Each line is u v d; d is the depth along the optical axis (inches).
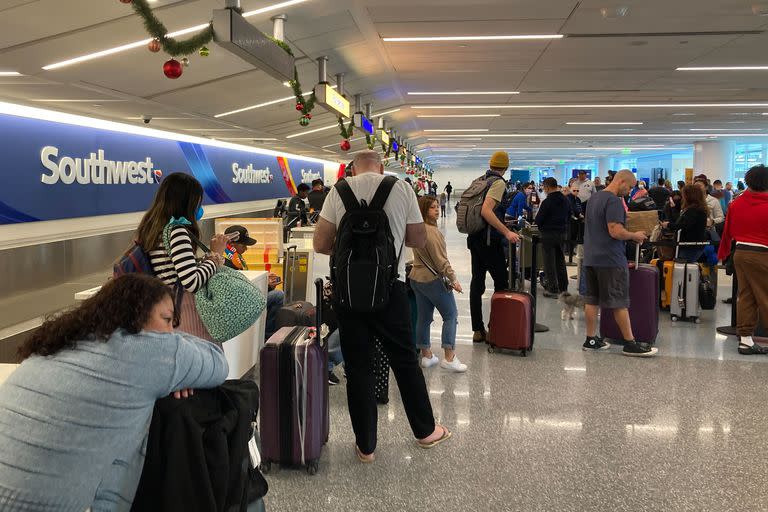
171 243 104.6
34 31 178.1
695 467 125.1
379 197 121.1
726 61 353.7
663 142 989.2
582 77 404.2
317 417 123.7
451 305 190.9
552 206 319.0
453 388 176.4
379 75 377.7
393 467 126.3
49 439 56.9
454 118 647.8
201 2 183.0
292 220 385.7
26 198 287.7
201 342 73.2
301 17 231.1
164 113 340.5
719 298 325.7
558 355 212.8
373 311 118.0
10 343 263.1
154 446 65.6
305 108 290.7
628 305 211.0
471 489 116.4
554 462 127.9
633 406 161.2
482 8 245.3
